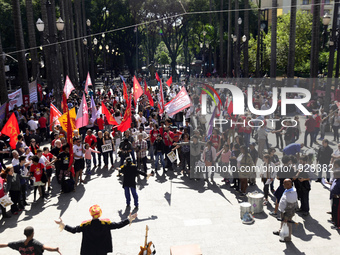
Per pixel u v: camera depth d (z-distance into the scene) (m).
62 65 48.50
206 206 11.00
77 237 9.23
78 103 26.78
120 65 91.12
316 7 24.00
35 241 6.78
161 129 14.89
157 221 9.98
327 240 8.81
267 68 52.78
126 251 8.42
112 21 69.12
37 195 12.39
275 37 32.62
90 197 11.95
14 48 50.31
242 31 61.03
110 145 14.96
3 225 10.02
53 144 15.36
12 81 53.56
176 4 66.06
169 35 74.44
